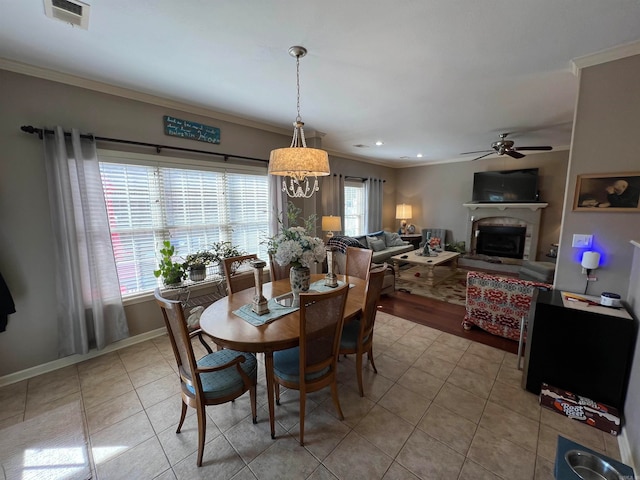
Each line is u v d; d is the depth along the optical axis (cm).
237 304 212
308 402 203
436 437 171
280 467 152
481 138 459
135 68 223
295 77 239
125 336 272
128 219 279
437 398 205
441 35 179
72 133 231
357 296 224
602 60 199
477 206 628
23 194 222
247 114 337
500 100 291
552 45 190
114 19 162
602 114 202
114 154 262
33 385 221
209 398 155
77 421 185
